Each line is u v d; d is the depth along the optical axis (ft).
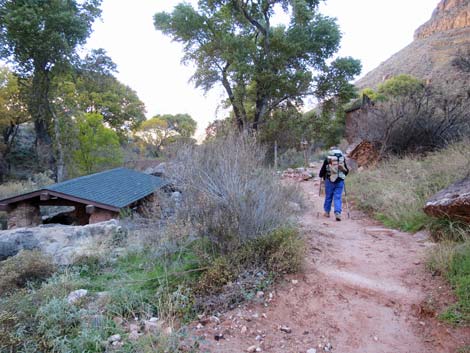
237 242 13.83
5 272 15.03
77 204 33.35
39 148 83.25
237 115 71.82
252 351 9.07
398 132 34.22
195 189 15.39
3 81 92.32
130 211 28.45
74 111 80.07
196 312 10.94
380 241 16.84
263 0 69.97
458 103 32.24
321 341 9.45
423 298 10.92
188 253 15.38
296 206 19.60
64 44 71.10
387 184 25.32
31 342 9.46
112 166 77.97
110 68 91.15
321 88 73.41
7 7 68.08
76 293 12.56
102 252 18.04
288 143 70.59
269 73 66.64
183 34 72.79
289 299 11.45
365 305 10.91
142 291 12.61
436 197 16.35
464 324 9.35
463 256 12.25
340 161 22.34
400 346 9.09
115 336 9.66
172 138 27.78
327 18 72.23
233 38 65.36
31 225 33.53
